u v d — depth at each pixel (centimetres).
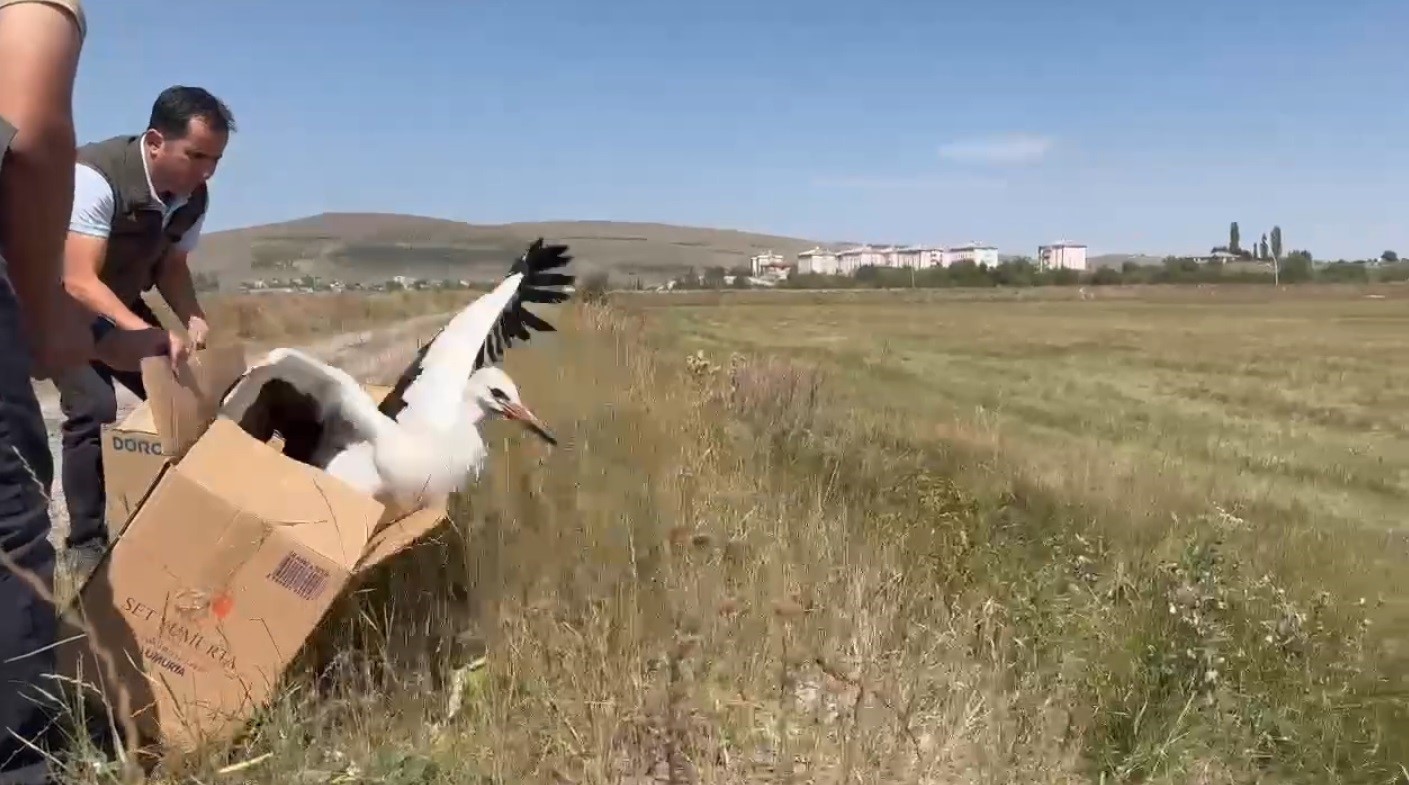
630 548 252
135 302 255
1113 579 332
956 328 2520
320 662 193
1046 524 439
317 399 206
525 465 311
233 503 169
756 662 220
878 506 396
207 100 229
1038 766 222
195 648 169
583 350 638
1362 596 419
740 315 3034
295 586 171
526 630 213
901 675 225
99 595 167
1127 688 270
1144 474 650
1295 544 495
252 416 205
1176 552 397
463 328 239
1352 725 292
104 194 221
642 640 219
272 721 171
